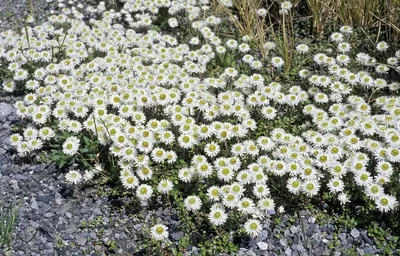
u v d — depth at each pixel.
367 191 1.61
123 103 1.79
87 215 1.67
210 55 1.95
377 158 1.67
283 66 1.97
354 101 1.79
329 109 1.78
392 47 1.98
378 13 2.02
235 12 2.13
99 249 1.61
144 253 1.60
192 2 2.09
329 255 1.59
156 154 1.69
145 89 1.82
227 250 1.60
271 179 1.69
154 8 2.09
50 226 1.65
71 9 2.17
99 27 2.04
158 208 1.67
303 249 1.60
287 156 1.67
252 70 1.97
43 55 1.93
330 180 1.65
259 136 1.79
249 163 1.72
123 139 1.70
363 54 1.90
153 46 1.96
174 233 1.62
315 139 1.70
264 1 2.14
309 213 1.66
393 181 1.67
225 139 1.72
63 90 1.82
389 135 1.68
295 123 1.83
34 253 1.60
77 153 1.75
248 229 1.58
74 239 1.62
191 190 1.69
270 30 2.08
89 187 1.72
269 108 1.78
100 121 1.75
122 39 1.98
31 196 1.70
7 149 1.79
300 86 1.92
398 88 1.84
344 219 1.64
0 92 1.93
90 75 1.85
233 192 1.62
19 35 2.03
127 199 1.69
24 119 1.84
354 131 1.72
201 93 1.81
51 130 1.75
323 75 1.90
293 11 2.12
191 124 1.73
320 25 2.05
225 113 1.76
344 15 2.04
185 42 2.06
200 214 1.65
